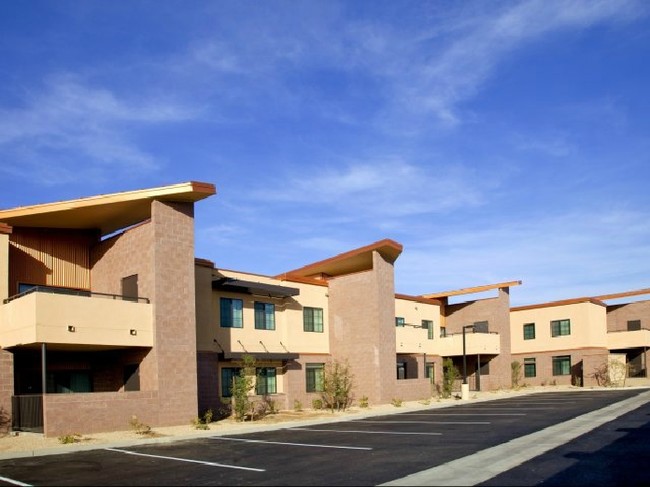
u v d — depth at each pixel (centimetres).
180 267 2297
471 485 1069
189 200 2333
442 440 1689
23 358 2245
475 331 4800
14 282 2320
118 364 2353
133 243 2342
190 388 2259
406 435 1845
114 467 1381
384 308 3288
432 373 4322
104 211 2338
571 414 2372
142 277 2277
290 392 3019
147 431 2020
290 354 2981
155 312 2197
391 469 1246
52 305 1944
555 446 1503
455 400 3600
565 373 4966
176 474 1270
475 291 4734
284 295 3075
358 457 1423
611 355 5075
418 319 4256
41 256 2431
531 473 1168
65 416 1897
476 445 1560
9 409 1991
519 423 2083
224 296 2823
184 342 2267
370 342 3225
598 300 5078
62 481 1223
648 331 4956
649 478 1104
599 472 1166
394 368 3316
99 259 2530
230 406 2644
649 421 2028
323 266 3519
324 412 2859
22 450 1627
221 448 1667
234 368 2805
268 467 1322
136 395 2092
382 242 3225
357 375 3256
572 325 4978
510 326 5116
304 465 1333
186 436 1942
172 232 2291
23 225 2362
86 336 2011
